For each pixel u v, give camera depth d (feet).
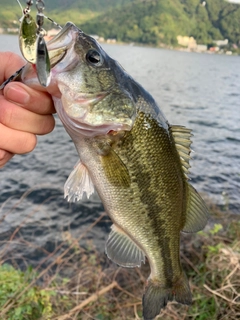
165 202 1.02
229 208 3.44
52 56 0.79
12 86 0.75
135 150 0.93
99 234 2.88
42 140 5.64
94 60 0.84
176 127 1.00
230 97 14.46
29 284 1.71
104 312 1.72
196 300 1.77
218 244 2.15
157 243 1.07
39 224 2.94
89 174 0.95
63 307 1.71
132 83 0.93
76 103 0.82
